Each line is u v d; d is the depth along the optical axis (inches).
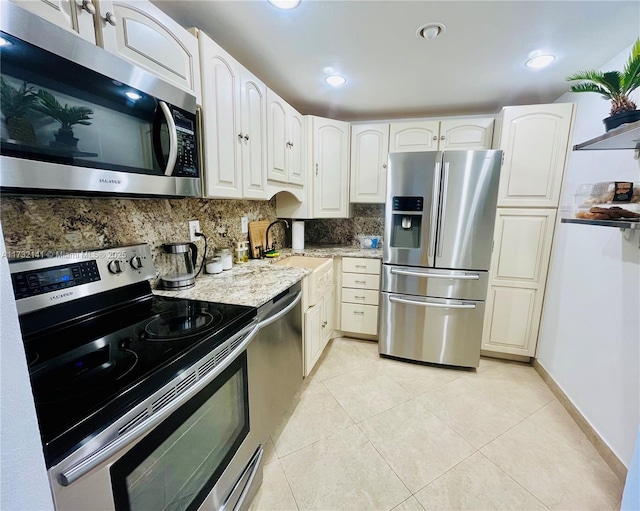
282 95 90.1
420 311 91.8
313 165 100.3
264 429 53.8
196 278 64.5
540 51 63.9
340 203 108.2
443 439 63.1
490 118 94.2
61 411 22.7
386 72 74.4
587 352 67.2
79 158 32.3
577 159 77.2
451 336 90.7
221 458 40.2
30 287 35.4
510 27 55.5
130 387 25.9
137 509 27.2
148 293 51.2
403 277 92.1
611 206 49.0
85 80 31.9
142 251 49.9
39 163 28.4
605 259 62.8
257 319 49.2
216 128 53.7
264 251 96.0
